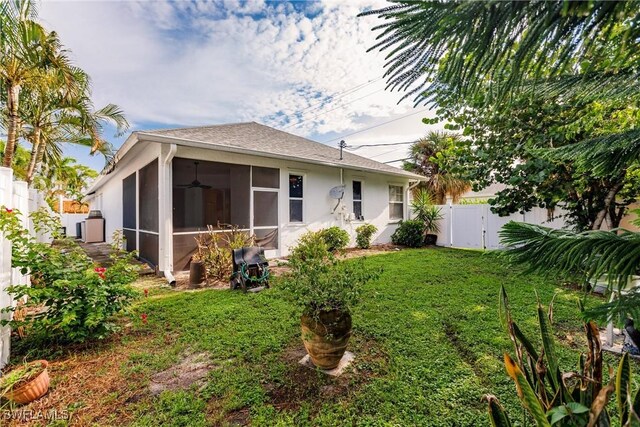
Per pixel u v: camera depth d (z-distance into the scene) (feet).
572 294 14.40
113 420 6.76
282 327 11.58
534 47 2.23
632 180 11.34
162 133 20.97
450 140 15.23
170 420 6.71
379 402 7.11
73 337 9.79
